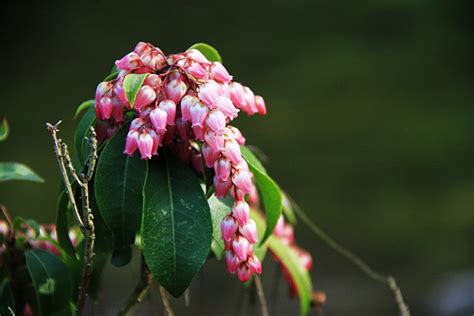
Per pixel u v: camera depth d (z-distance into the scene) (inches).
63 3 985.5
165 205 121.4
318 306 169.0
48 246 154.4
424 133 688.4
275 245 162.1
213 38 917.2
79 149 128.6
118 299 393.7
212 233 121.6
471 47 845.2
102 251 133.4
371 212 576.7
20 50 916.0
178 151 124.7
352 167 638.5
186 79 118.0
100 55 904.9
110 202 121.5
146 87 115.3
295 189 611.2
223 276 441.7
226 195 126.2
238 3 967.6
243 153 127.8
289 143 676.1
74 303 147.6
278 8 947.3
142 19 963.3
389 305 438.6
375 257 515.8
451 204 579.8
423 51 847.1
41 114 777.6
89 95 828.0
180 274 119.9
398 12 916.6
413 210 571.5
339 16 924.6
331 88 780.6
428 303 436.5
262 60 859.4
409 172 628.4
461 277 435.5
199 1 976.3
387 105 743.1
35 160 659.4
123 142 123.2
